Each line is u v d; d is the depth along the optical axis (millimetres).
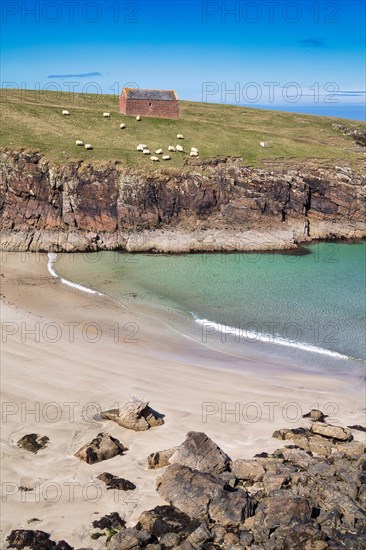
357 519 22234
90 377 37750
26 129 83625
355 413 33906
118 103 119312
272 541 20844
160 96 96750
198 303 54781
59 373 38125
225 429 31109
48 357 40781
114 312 52125
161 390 36156
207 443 26891
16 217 75188
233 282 61500
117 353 42406
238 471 25734
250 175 78500
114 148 81500
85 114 93125
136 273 64812
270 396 35969
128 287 59688
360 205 81438
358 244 78188
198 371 39750
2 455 27891
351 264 68188
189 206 77250
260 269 66375
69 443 29203
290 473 25453
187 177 77312
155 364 40656
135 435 30234
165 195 76500
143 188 75688
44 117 89188
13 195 75250
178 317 51125
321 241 80125
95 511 23781
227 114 125500
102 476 25984
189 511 22922
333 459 27531
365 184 81625
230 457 27938
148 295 57094
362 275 63562
